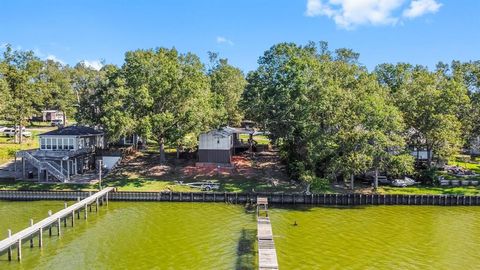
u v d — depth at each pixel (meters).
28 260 36.53
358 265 35.97
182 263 36.09
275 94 64.31
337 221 49.47
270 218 50.66
